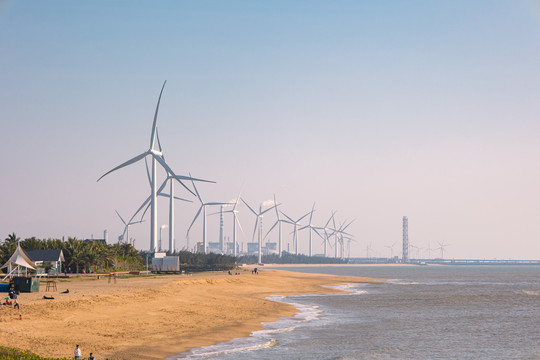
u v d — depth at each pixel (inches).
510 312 3666.3
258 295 4537.4
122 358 1739.7
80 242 6146.7
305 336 2412.6
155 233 7760.8
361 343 2298.2
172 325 2432.3
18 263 3587.6
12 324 1996.8
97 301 2726.4
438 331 2726.4
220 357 1891.0
